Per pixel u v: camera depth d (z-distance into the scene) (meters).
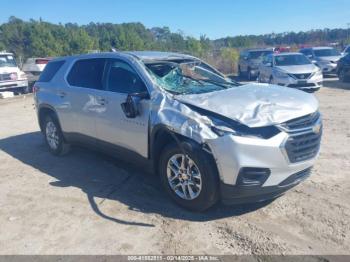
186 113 4.11
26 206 4.75
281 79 14.27
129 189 5.12
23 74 18.16
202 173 4.01
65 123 6.23
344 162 5.77
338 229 3.83
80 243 3.81
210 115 4.04
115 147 5.26
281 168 3.88
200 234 3.87
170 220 4.19
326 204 4.37
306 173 4.27
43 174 5.90
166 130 4.24
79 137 5.99
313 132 4.12
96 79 5.55
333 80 18.64
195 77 5.19
